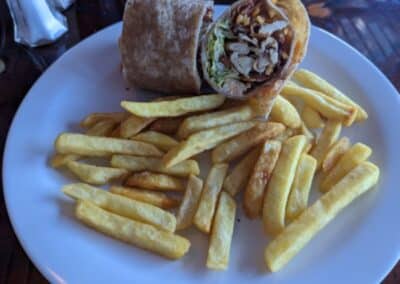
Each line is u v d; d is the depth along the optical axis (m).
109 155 0.27
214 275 0.23
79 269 0.23
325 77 0.32
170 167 0.26
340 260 0.23
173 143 0.27
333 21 0.35
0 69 0.34
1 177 0.29
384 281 0.23
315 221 0.23
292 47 0.29
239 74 0.30
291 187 0.25
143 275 0.23
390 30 0.35
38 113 0.30
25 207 0.25
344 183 0.24
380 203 0.25
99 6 0.38
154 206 0.25
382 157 0.27
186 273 0.23
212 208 0.25
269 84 0.29
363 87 0.30
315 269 0.23
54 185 0.27
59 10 0.37
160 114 0.27
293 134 0.28
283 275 0.23
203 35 0.30
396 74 0.32
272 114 0.28
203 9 0.28
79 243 0.24
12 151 0.28
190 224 0.25
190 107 0.28
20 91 0.32
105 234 0.24
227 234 0.24
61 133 0.28
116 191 0.26
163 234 0.24
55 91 0.31
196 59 0.29
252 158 0.27
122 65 0.31
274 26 0.29
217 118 0.27
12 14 0.34
